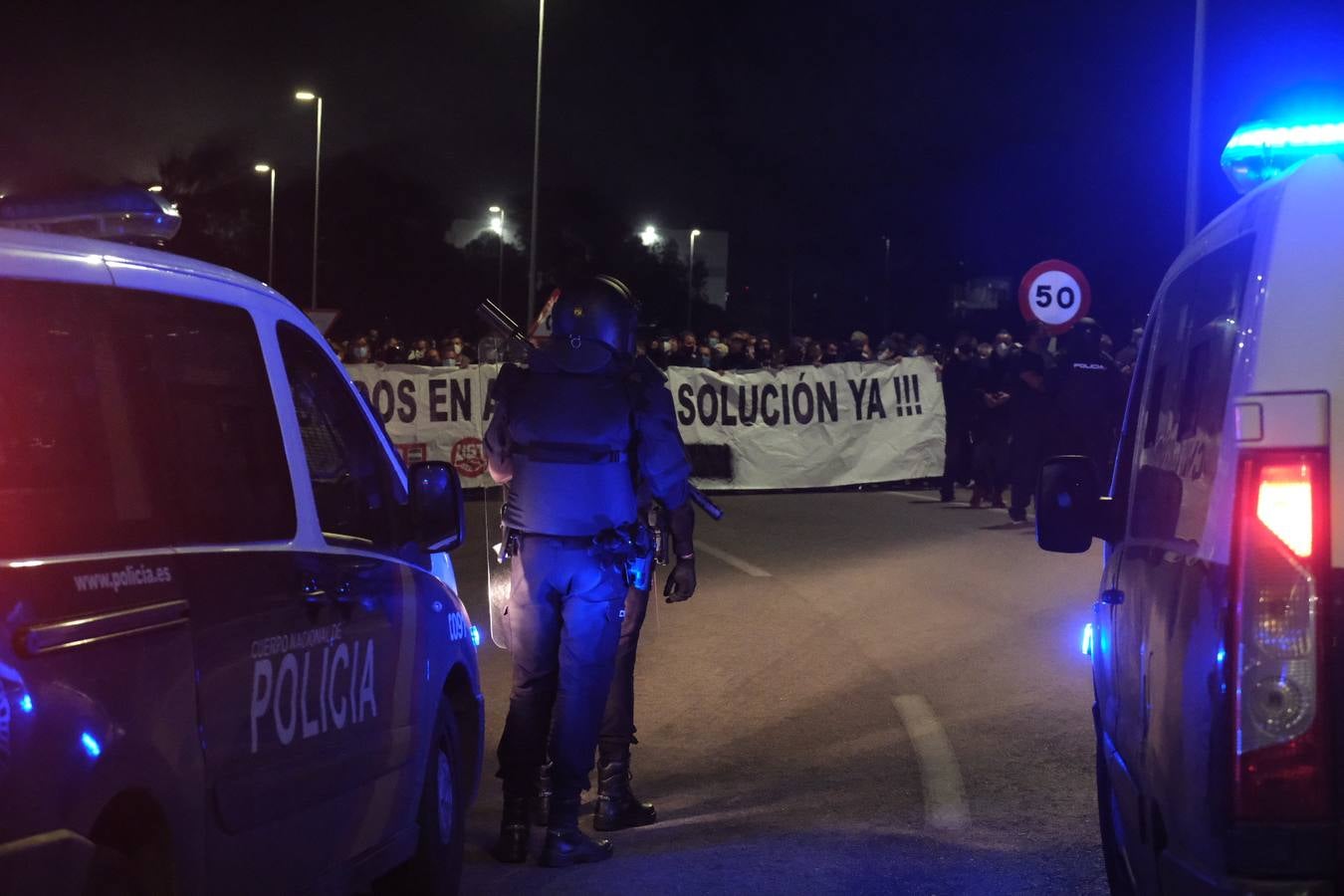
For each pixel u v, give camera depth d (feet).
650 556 17.75
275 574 11.57
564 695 17.61
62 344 10.18
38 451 9.64
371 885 14.99
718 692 27.32
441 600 15.71
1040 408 54.29
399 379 67.51
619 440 17.46
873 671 28.84
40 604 8.89
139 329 10.91
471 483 68.13
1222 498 9.18
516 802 17.92
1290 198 9.35
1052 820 19.10
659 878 17.01
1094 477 14.20
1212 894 8.91
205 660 10.34
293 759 11.61
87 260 10.73
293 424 12.62
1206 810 8.98
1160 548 11.07
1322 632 8.61
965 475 64.80
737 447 69.62
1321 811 8.57
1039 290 54.39
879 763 22.24
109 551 9.75
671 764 22.71
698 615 35.12
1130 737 11.70
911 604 36.37
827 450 70.28
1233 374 9.36
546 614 17.71
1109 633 13.42
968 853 17.75
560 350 17.51
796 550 47.37
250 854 10.96
